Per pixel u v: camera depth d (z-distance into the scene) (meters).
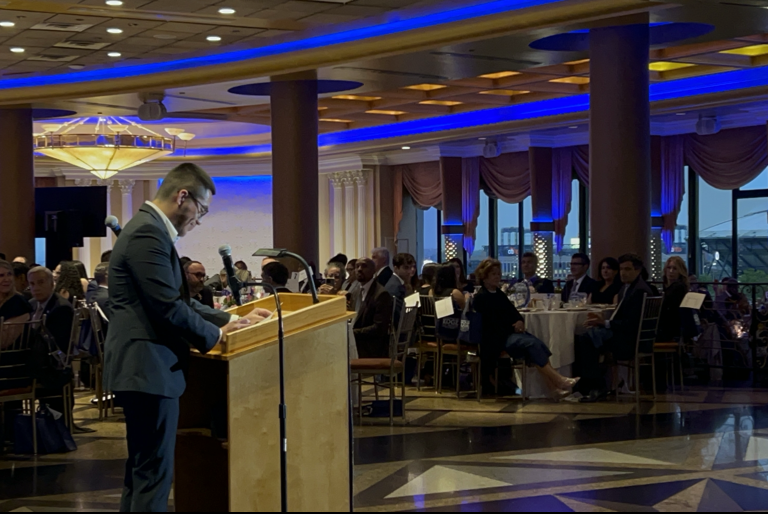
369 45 10.34
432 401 8.41
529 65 11.05
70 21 9.54
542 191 17.25
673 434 6.71
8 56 11.38
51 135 15.87
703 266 16.12
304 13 9.36
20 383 6.41
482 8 9.36
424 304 9.00
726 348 9.99
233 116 16.02
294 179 11.61
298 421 3.63
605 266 9.05
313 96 11.70
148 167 21.33
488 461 5.91
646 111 9.18
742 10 8.59
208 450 4.09
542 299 8.98
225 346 3.46
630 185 9.12
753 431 6.79
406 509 4.78
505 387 8.92
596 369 8.28
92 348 7.82
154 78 12.16
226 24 9.77
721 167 15.27
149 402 3.60
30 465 6.05
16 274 8.99
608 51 9.12
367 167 19.91
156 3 8.85
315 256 11.74
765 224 15.29
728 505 4.77
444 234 18.91
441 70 11.23
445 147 18.59
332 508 3.73
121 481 5.59
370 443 6.53
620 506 4.77
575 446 6.34
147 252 3.55
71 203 13.62
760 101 12.84
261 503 3.52
